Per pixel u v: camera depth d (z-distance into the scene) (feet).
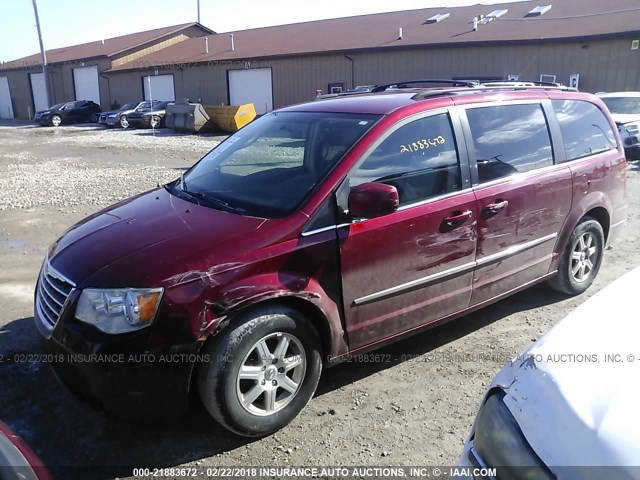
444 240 12.39
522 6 87.35
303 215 10.65
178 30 141.79
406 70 82.38
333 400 11.74
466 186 12.89
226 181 12.69
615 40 64.69
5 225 26.55
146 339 9.25
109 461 9.92
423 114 12.59
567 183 15.19
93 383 9.40
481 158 13.37
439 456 10.00
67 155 59.82
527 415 6.13
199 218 11.14
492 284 13.82
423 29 88.53
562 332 7.05
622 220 17.81
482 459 6.49
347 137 11.96
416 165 12.18
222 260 9.78
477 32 78.54
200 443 10.40
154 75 122.11
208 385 9.66
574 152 15.79
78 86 145.79
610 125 17.29
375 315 11.65
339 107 13.44
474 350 13.75
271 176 12.12
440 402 11.62
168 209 11.94
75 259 10.41
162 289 9.30
